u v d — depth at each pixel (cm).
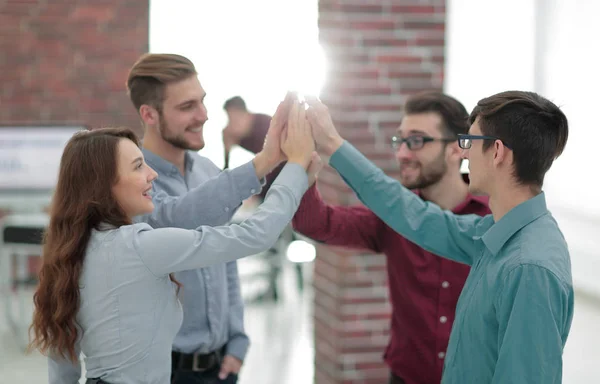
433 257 266
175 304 208
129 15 774
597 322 726
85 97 775
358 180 238
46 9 764
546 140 188
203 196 234
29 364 570
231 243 205
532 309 175
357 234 276
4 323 659
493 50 964
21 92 768
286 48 973
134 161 206
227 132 306
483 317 188
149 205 210
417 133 268
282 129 236
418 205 232
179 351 267
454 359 196
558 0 898
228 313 284
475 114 198
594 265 821
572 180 866
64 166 205
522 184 191
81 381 439
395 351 278
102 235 201
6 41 762
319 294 461
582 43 856
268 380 546
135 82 255
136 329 199
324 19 429
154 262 198
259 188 239
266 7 972
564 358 614
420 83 430
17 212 760
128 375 202
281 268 765
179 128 253
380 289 429
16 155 687
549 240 184
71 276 199
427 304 269
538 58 919
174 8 966
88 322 202
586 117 851
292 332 667
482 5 951
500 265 186
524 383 173
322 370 454
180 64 253
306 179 231
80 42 771
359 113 426
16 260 745
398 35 427
